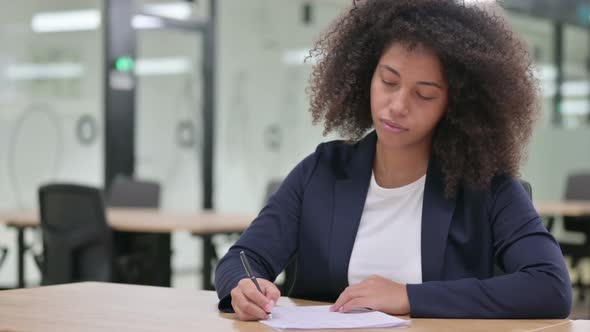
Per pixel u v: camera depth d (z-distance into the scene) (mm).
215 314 1476
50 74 6355
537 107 1793
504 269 1643
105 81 6598
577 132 8805
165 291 1746
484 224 1671
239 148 7562
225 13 7430
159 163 6992
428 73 1613
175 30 7047
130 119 6691
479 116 1682
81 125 6531
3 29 6094
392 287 1508
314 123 1947
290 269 2957
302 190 1826
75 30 6492
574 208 5934
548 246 1587
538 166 8641
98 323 1363
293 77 7898
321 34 1958
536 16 8938
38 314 1448
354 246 1723
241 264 1693
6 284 5973
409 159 1732
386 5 1762
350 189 1771
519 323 1430
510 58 1702
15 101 6164
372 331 1336
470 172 1688
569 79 9266
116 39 6582
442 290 1493
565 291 1517
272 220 1804
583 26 9344
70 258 4152
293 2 7867
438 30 1606
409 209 1721
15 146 6176
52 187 4137
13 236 6016
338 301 1517
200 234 3930
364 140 1832
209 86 7309
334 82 1876
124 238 4434
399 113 1617
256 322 1399
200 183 7320
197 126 7285
